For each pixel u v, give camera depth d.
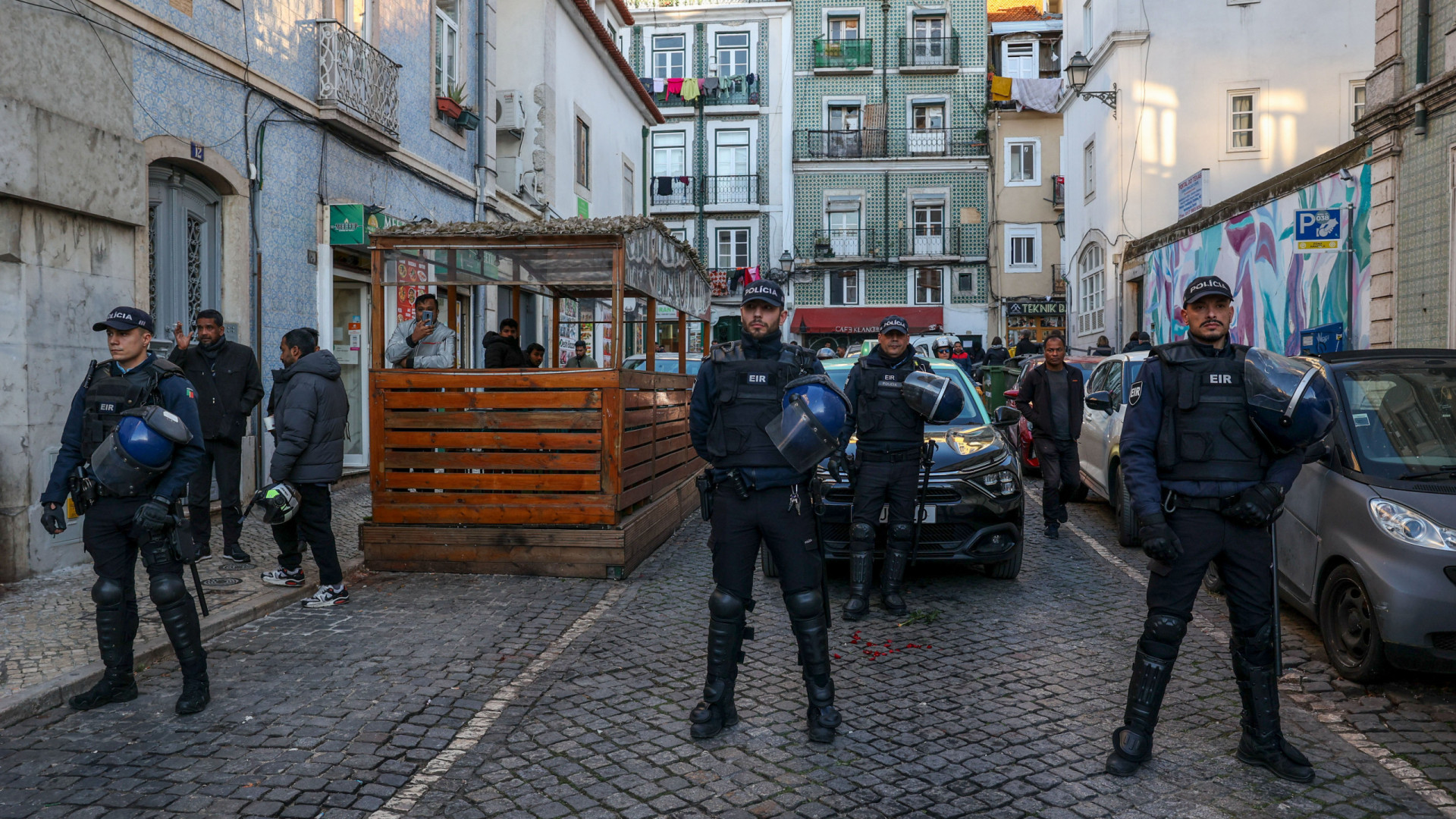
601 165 21.69
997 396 17.70
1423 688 4.66
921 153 35.44
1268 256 14.82
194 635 4.33
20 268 6.45
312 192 10.48
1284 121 20.84
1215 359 3.69
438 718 4.27
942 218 35.62
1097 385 9.98
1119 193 21.55
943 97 35.44
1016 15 36.00
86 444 4.34
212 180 8.90
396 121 11.85
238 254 9.18
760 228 36.12
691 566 7.42
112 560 4.39
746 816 3.39
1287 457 3.63
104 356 7.22
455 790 3.59
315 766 3.78
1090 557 7.79
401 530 7.07
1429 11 10.81
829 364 8.66
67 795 3.52
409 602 6.26
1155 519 3.64
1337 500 4.91
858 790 3.60
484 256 7.54
